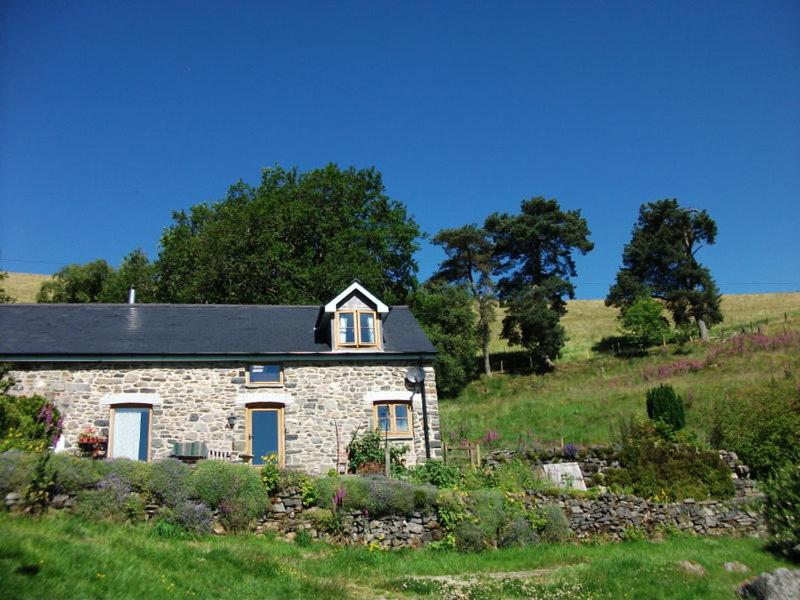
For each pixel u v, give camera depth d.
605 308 69.25
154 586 8.43
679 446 19.70
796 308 55.97
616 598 10.32
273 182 39.44
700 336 50.38
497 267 55.00
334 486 14.41
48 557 8.18
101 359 18.56
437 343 44.59
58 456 12.73
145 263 44.97
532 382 45.38
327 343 20.94
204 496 13.48
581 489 17.94
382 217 38.59
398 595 10.40
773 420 20.86
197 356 19.22
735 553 13.56
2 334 19.02
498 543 14.62
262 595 9.30
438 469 17.83
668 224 56.50
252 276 34.41
